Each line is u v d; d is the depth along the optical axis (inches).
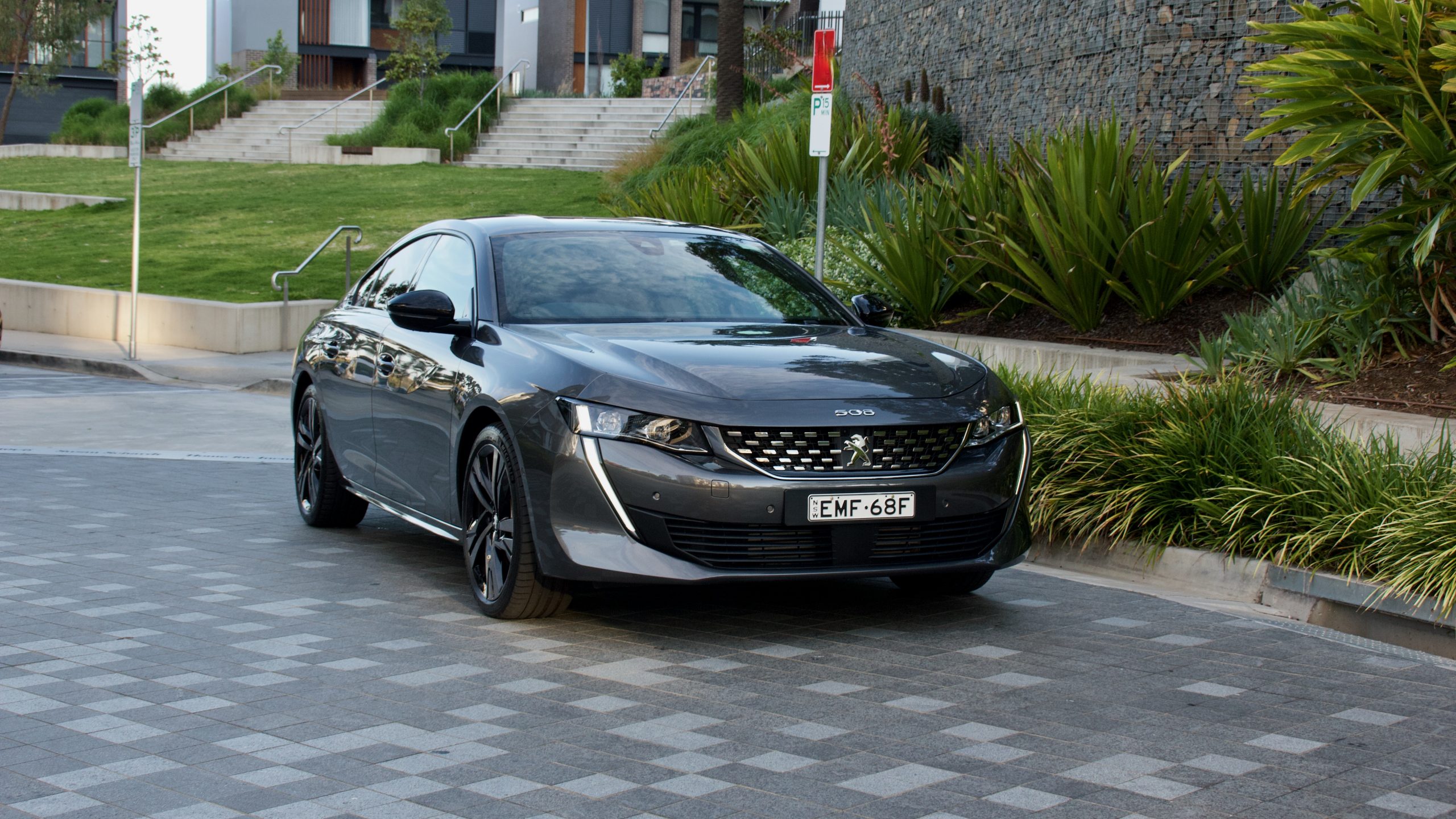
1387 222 352.8
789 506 194.7
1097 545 265.0
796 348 220.1
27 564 254.4
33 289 732.0
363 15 1927.9
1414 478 242.8
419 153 1241.4
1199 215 447.5
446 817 136.3
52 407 493.0
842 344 226.2
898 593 242.1
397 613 222.4
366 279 295.6
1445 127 325.1
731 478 193.8
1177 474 258.8
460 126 1234.6
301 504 304.0
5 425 449.1
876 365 214.5
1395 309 370.3
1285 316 382.3
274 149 1362.0
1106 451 271.3
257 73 1622.8
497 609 215.2
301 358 303.3
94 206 1081.4
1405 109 320.8
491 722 166.4
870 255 542.9
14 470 366.0
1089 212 464.4
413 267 273.6
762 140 733.9
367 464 266.2
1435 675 193.0
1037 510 269.7
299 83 1897.1
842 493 196.5
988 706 174.2
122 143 1449.3
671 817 136.3
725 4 957.2
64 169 1334.9
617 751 156.2
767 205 627.2
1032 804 140.3
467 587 243.3
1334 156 342.3
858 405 201.2
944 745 158.6
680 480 193.9
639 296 241.0
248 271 797.9
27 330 737.6
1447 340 362.6
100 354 634.8
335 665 191.3
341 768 150.2
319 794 142.2
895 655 199.0
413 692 179.0
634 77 1509.6
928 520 201.9
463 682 183.2
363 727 164.4
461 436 224.2
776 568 197.8
